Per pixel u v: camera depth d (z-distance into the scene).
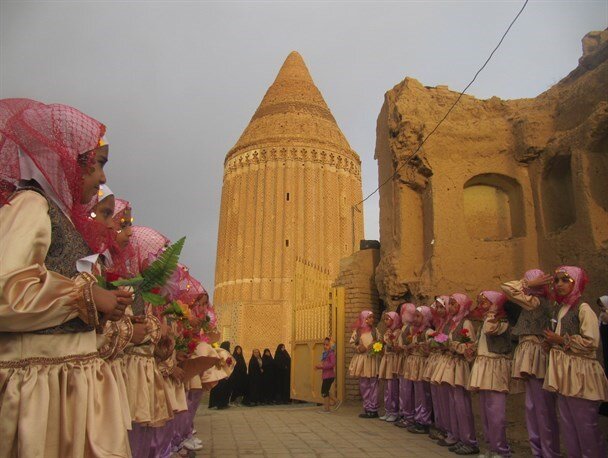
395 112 12.17
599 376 4.94
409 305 9.47
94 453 1.91
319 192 33.34
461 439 6.91
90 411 1.97
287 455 6.62
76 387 1.95
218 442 7.66
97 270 2.56
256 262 31.64
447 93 12.12
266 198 32.75
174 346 4.70
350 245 33.66
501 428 6.14
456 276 10.21
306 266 16.20
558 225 9.78
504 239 10.58
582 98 9.26
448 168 10.92
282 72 39.62
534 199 10.22
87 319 1.98
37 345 1.91
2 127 2.10
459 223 10.62
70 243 2.14
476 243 10.45
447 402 7.50
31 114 2.16
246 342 28.80
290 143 33.84
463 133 11.05
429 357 7.85
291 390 15.63
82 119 2.28
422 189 11.59
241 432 8.69
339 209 34.00
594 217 8.35
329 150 34.53
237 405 16.20
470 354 6.66
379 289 12.82
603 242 8.17
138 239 4.31
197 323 5.67
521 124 10.45
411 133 11.59
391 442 7.72
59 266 2.07
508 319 6.46
